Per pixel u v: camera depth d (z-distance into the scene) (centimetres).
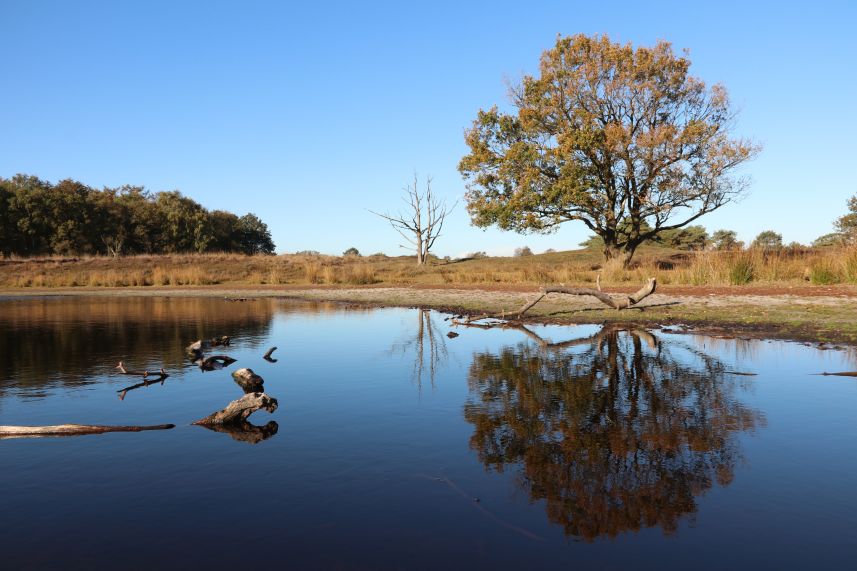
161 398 638
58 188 6681
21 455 450
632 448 450
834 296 1488
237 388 685
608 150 2786
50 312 1784
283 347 1005
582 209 2922
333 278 3231
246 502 358
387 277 3422
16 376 762
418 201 5338
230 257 4622
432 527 323
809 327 1077
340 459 431
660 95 2823
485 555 292
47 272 4088
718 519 329
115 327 1338
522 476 395
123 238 6450
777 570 275
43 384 711
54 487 384
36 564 287
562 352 910
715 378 697
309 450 452
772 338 992
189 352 941
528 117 2931
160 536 315
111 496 369
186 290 3036
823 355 835
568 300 1775
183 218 6950
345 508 348
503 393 638
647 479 388
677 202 2780
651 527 321
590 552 294
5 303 2242
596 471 403
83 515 342
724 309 1374
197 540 310
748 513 336
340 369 795
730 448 447
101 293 2933
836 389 633
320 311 1764
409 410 570
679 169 2712
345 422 530
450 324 1365
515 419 533
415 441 472
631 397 609
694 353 871
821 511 338
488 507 348
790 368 749
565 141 2764
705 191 2734
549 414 548
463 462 423
